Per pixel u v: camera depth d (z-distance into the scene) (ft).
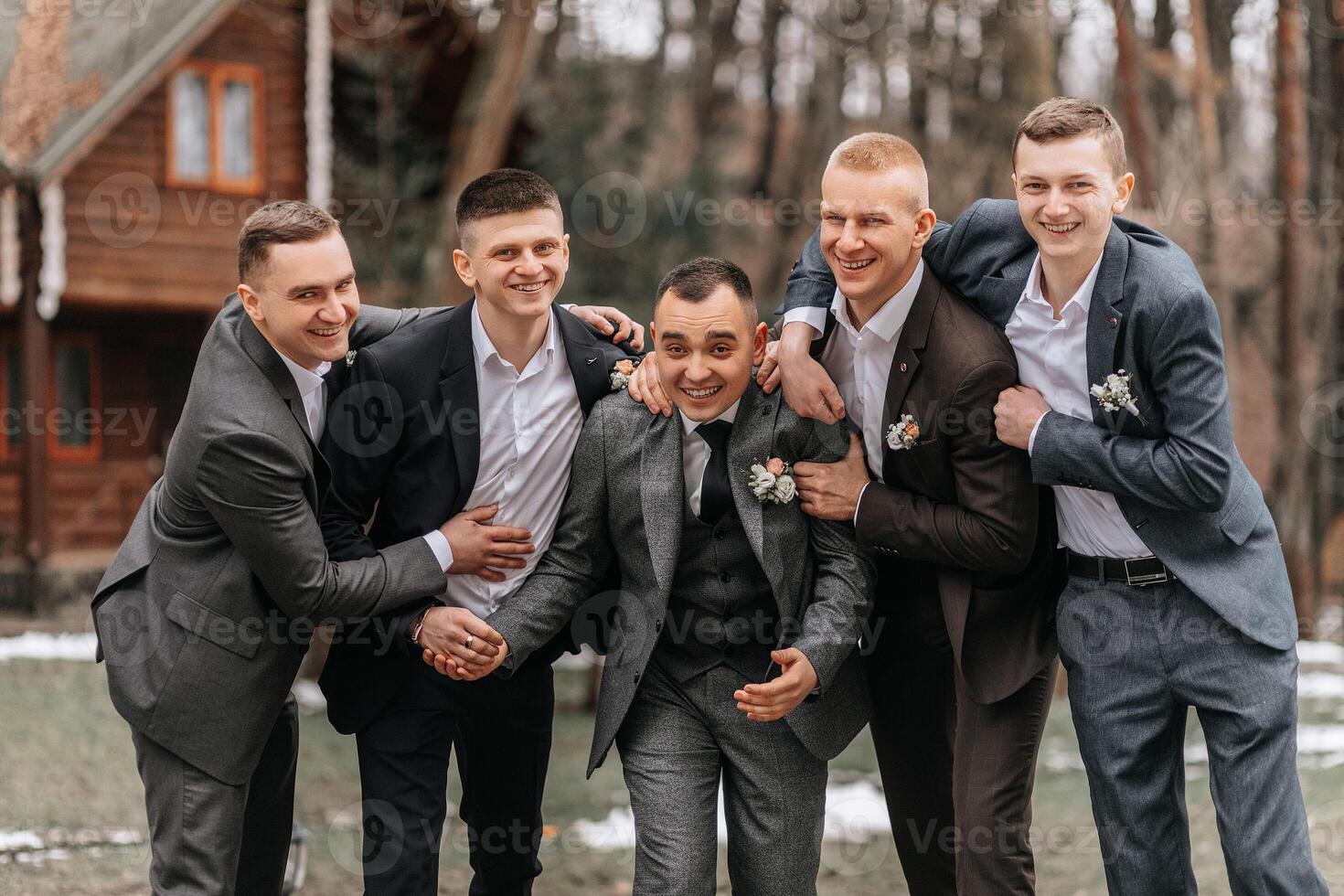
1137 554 10.16
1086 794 20.47
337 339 9.95
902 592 11.35
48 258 39.47
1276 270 38.70
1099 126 9.63
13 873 14.82
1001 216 10.52
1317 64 35.65
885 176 9.86
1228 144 38.04
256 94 42.50
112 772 19.76
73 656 27.73
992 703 10.66
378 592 10.13
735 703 10.46
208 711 9.93
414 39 43.04
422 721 10.71
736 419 10.49
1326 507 39.63
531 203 10.18
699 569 10.51
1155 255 9.86
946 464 10.43
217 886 9.90
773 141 61.05
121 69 39.81
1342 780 19.70
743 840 10.43
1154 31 32.99
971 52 51.49
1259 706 9.68
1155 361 9.67
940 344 10.34
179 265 42.01
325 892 15.14
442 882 15.72
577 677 31.50
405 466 10.69
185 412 10.08
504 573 10.84
